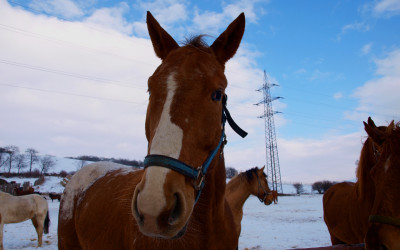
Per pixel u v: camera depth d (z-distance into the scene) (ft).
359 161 10.57
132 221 6.60
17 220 27.35
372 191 9.76
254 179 22.99
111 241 7.34
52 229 38.91
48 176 201.87
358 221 10.49
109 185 9.16
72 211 10.36
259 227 39.29
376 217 6.92
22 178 198.70
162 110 5.13
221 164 6.91
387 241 6.59
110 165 11.55
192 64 5.63
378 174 7.45
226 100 6.90
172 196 4.42
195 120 5.12
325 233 33.76
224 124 6.84
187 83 5.32
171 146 4.74
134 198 4.57
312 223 42.52
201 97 5.31
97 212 8.46
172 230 4.35
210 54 6.47
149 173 4.48
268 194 23.84
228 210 7.94
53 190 150.20
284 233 34.24
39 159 287.48
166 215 4.29
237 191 22.35
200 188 5.35
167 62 5.94
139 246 6.15
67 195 11.10
